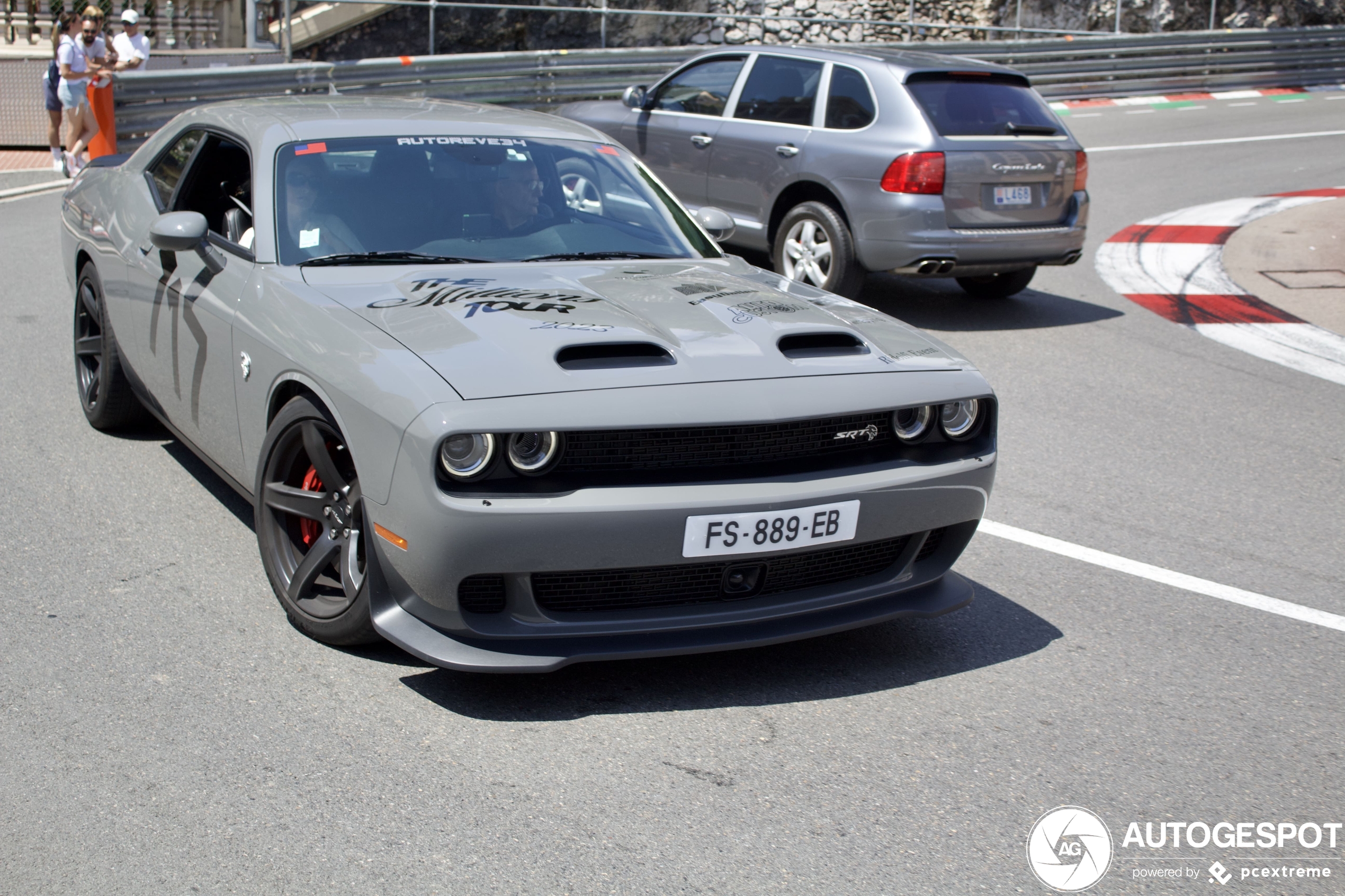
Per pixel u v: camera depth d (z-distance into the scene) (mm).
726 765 2643
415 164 3729
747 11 19844
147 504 4027
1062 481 4863
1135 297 8531
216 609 3258
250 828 2309
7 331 6297
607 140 4289
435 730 2711
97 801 2367
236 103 4258
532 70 14500
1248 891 2305
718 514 2711
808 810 2486
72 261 4848
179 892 2115
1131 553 4137
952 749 2773
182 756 2543
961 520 3129
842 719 2887
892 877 2281
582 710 2850
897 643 3342
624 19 19391
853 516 2883
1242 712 3039
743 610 2889
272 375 3113
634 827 2389
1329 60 21094
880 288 8734
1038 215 7328
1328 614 3695
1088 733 2889
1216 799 2637
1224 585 3891
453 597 2660
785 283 3689
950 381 3072
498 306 3039
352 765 2549
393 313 2992
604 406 2627
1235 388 6363
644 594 2820
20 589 3324
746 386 2795
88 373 4809
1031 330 7520
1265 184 13023
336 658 3021
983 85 7469
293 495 3104
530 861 2260
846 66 7562
